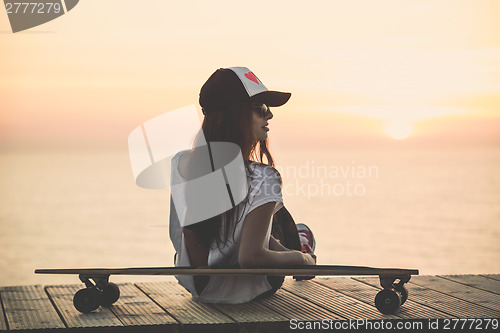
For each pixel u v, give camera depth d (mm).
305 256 2793
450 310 2840
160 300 3072
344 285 3404
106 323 2635
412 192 41938
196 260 2906
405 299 2861
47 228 26266
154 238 23703
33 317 2760
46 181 57875
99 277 2834
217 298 2963
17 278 14352
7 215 30719
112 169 81875
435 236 22484
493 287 3354
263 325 2646
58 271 2850
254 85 2746
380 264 16781
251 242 2645
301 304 2967
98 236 24125
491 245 19969
